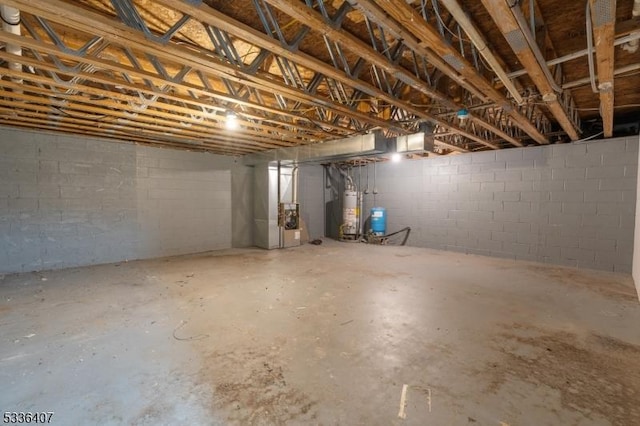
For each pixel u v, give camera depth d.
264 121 4.17
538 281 4.19
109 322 2.77
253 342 2.42
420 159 7.03
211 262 5.34
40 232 4.63
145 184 5.63
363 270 4.78
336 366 2.09
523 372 2.03
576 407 1.69
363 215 8.22
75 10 1.68
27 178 4.51
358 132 4.55
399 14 1.69
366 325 2.74
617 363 2.14
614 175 4.76
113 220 5.29
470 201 6.28
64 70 2.40
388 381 1.92
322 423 1.57
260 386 1.87
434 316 2.95
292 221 7.13
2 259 4.36
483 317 2.93
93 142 5.05
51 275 4.38
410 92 3.55
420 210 7.07
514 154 5.71
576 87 3.55
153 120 3.91
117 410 1.65
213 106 3.33
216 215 6.61
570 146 5.12
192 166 6.23
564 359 2.19
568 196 5.16
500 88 3.13
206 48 2.56
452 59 2.17
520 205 5.65
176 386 1.86
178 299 3.39
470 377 1.97
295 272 4.64
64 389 1.82
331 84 3.22
